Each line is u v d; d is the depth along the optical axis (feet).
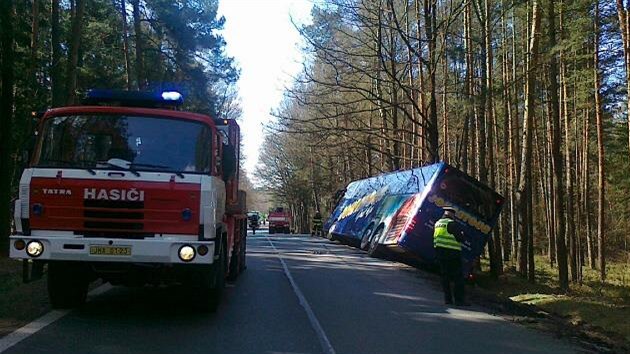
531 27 71.67
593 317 41.52
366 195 103.04
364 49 84.74
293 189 246.06
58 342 26.73
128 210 29.35
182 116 31.37
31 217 29.30
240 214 51.29
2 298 36.70
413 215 60.54
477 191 60.54
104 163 30.19
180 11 117.50
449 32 75.25
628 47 62.34
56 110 31.19
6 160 62.28
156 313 34.50
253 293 44.50
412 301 43.93
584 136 110.01
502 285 63.67
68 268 31.81
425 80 94.58
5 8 62.03
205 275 32.81
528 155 70.08
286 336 29.63
